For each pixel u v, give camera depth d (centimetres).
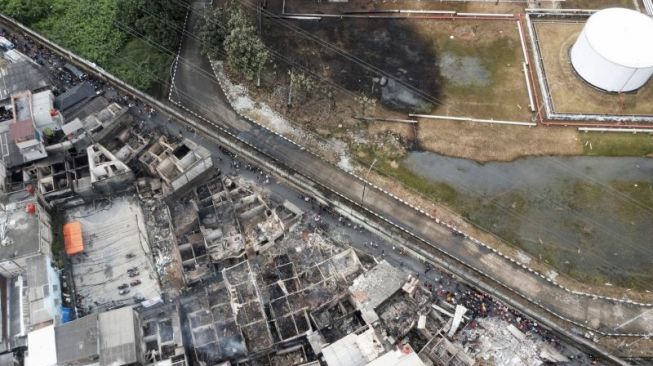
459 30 9062
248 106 8219
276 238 7100
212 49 8400
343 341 6116
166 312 6594
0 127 7644
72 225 7012
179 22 8719
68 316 6525
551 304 6781
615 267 7038
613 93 8375
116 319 6081
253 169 7712
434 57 8769
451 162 7856
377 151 7894
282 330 6244
